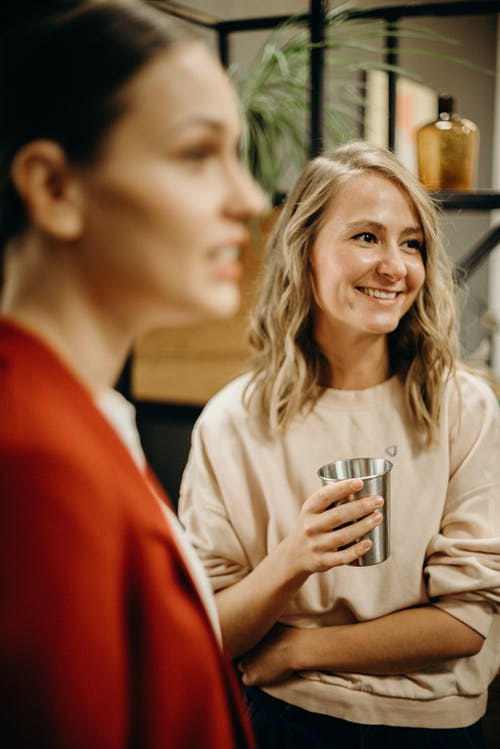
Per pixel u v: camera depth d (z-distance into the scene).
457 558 0.98
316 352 1.08
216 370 2.50
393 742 0.97
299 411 1.07
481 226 4.58
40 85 0.38
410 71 4.18
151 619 0.41
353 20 1.88
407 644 0.96
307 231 1.01
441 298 1.05
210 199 0.40
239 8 3.02
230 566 1.08
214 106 0.39
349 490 0.83
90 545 0.35
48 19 0.39
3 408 0.35
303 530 0.87
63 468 0.34
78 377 0.40
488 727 1.37
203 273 0.40
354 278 0.97
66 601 0.33
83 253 0.40
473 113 4.59
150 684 0.41
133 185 0.38
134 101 0.38
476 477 1.04
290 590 0.91
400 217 0.97
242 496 1.07
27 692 0.33
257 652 1.02
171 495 2.20
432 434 1.04
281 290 1.08
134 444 0.55
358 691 0.98
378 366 1.07
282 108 2.31
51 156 0.38
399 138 4.07
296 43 2.22
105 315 0.42
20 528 0.33
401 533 1.03
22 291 0.41
